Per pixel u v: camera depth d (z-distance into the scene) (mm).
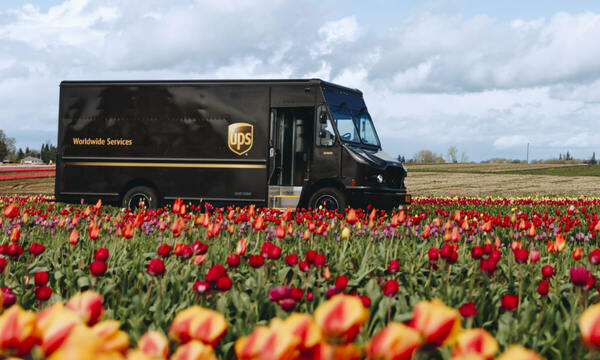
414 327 1123
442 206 18141
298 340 988
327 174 13570
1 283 4117
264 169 13883
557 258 5914
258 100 14000
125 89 14648
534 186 42875
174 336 1230
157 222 8047
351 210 6609
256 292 3754
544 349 2988
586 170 68312
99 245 6281
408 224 7715
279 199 13844
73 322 1027
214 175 14109
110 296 3859
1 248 3992
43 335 1000
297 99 13781
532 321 3309
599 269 5398
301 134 14070
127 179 14516
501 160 102500
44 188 33750
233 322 3436
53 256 5426
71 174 14836
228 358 2955
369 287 3619
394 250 6082
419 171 64688
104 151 14672
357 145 14016
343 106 14117
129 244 6270
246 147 13977
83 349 880
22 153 147375
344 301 1047
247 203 13938
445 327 1093
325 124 13602
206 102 14234
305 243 6711
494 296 4125
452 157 124875
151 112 14477
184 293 3773
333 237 7035
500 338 3049
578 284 3121
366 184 13352
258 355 967
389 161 13914
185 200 14219
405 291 4070
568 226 7574
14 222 7359
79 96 14867
